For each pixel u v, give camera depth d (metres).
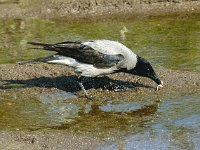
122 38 19.83
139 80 15.48
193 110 13.41
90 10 24.23
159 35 20.11
